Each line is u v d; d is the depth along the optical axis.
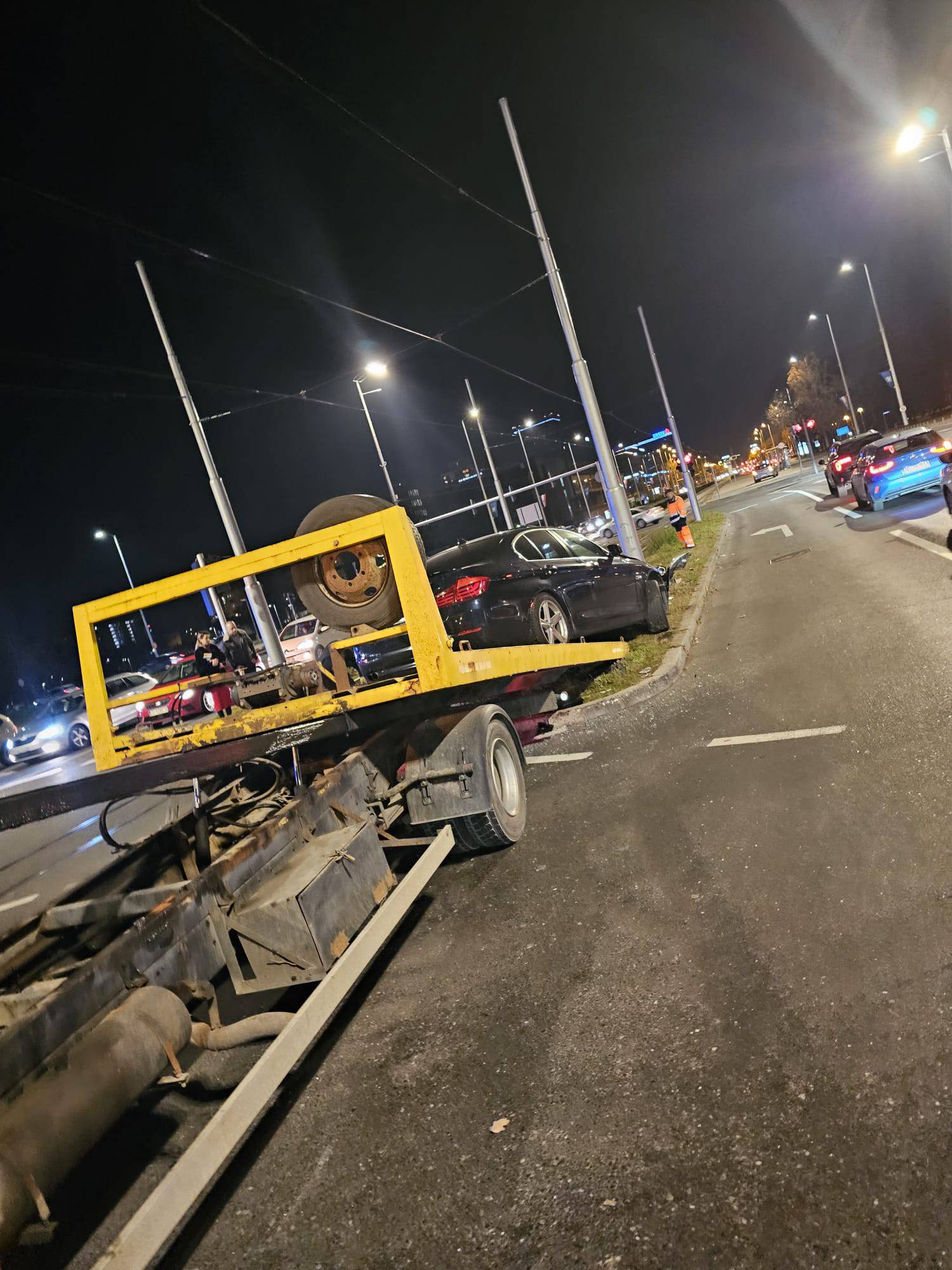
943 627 8.05
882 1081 2.67
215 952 3.38
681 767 6.28
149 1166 3.12
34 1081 2.42
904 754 5.27
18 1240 2.21
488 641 8.20
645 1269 2.24
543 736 8.41
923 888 3.72
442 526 88.81
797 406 90.75
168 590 4.87
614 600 10.23
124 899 3.65
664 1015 3.32
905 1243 2.12
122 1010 2.78
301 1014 3.15
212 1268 2.63
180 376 16.53
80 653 4.97
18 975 3.65
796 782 5.34
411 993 4.02
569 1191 2.57
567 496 97.62
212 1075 3.54
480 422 45.66
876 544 15.09
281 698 5.19
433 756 5.32
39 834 12.70
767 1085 2.79
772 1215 2.30
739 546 22.94
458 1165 2.80
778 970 3.41
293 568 5.04
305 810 4.17
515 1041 3.41
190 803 5.71
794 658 8.61
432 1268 2.42
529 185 16.58
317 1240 2.64
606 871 4.80
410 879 4.32
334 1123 3.19
